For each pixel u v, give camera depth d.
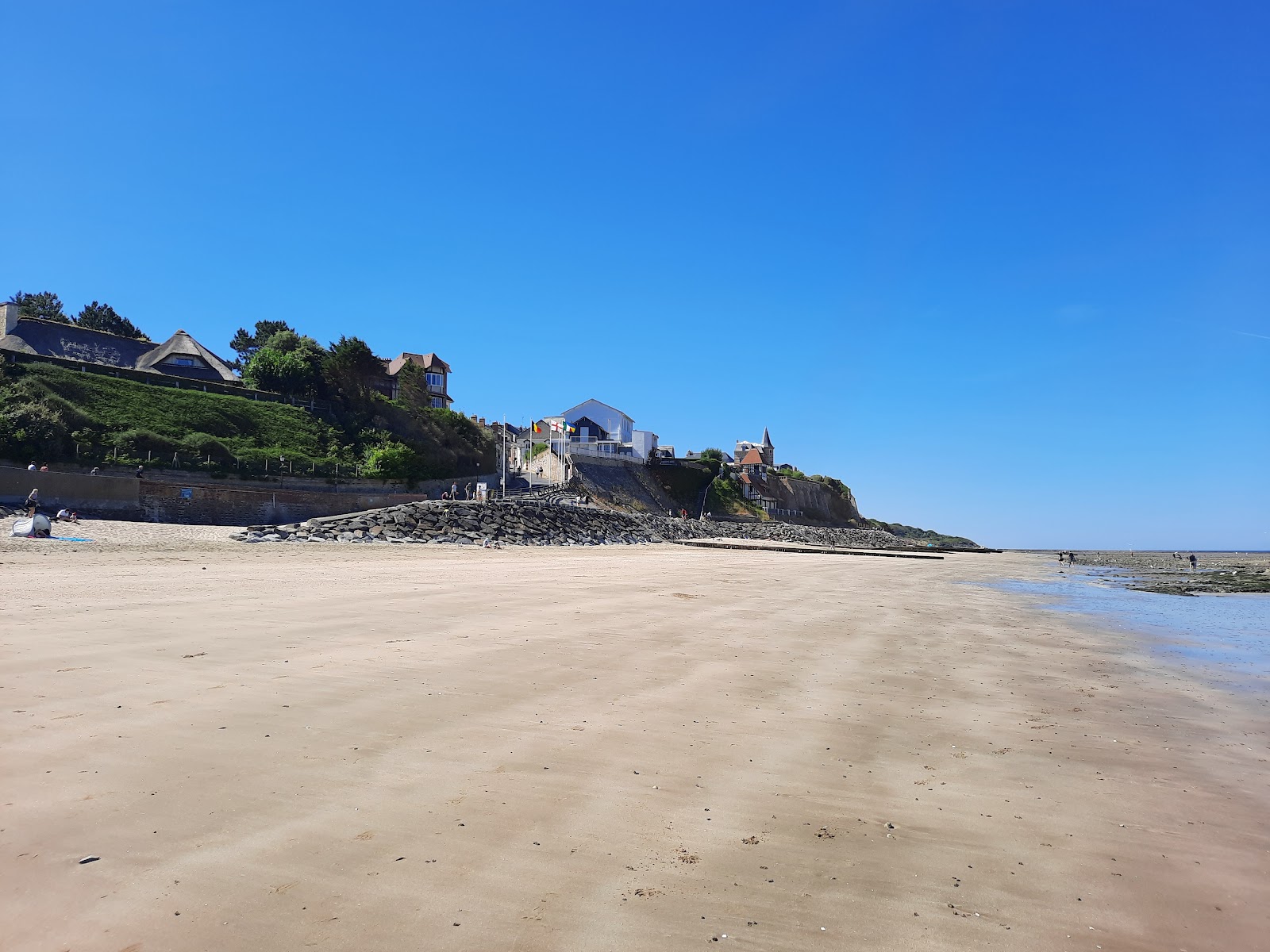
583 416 100.19
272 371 66.50
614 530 54.28
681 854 4.61
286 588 16.44
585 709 7.70
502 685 8.51
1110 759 6.82
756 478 117.50
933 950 3.69
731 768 6.20
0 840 4.36
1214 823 5.41
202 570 19.17
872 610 18.17
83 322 93.12
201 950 3.45
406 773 5.70
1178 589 32.38
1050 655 12.53
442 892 4.02
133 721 6.56
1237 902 4.29
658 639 12.08
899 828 5.16
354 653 9.77
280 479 50.44
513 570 24.86
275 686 7.92
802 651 11.66
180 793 5.14
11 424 40.84
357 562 24.97
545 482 74.62
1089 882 4.47
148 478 43.12
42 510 32.47
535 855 4.50
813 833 5.01
